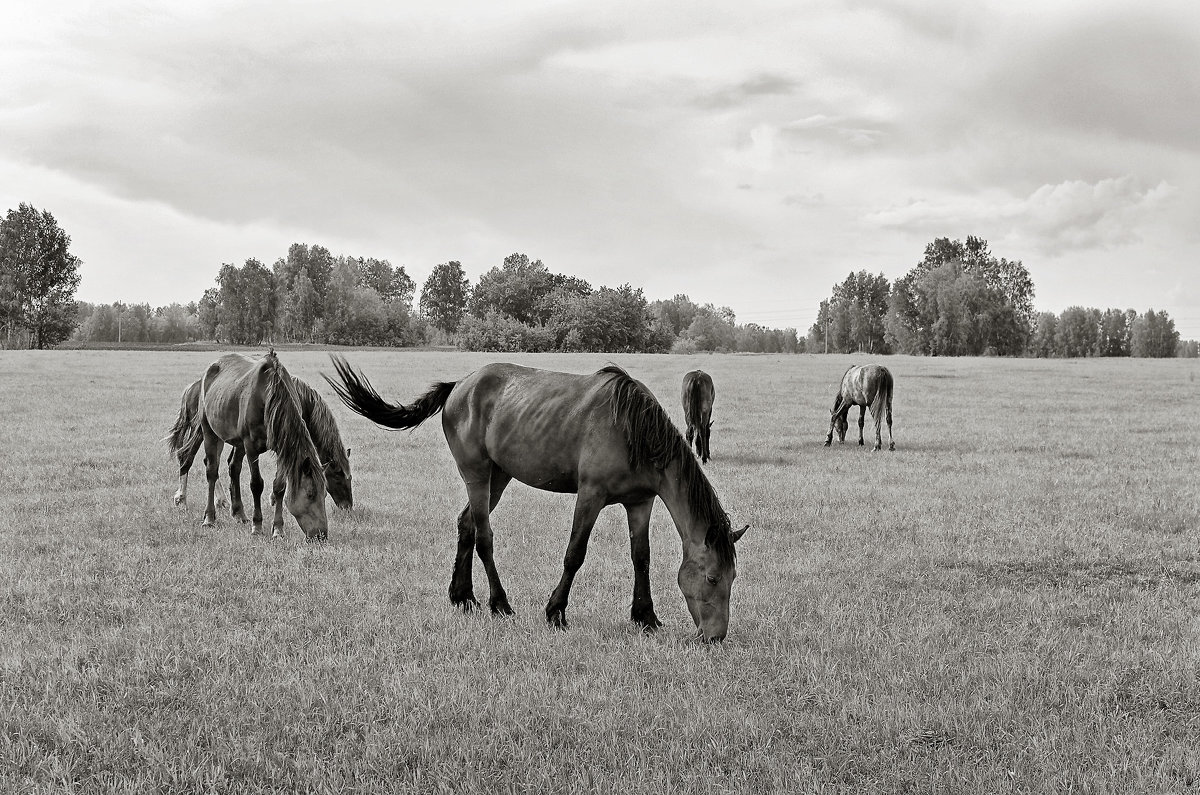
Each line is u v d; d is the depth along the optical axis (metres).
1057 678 5.78
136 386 32.50
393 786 4.33
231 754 4.61
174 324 142.62
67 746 4.70
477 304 107.50
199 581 8.20
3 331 88.88
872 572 8.67
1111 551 9.53
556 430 7.04
